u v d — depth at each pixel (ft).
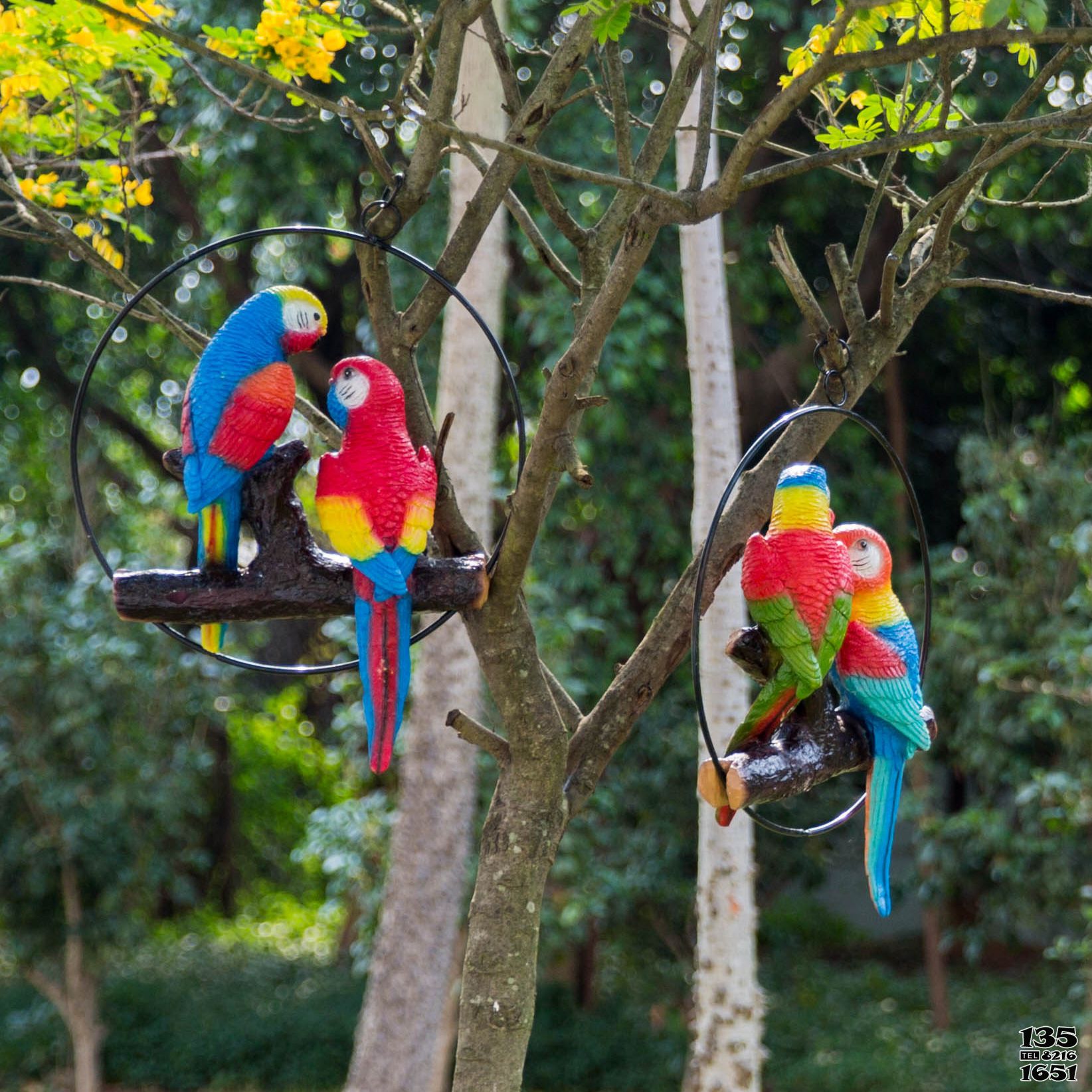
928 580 10.39
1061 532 29.22
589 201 27.04
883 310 10.71
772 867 34.04
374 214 9.95
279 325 8.78
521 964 9.70
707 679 19.31
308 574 8.82
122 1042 37.24
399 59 27.96
